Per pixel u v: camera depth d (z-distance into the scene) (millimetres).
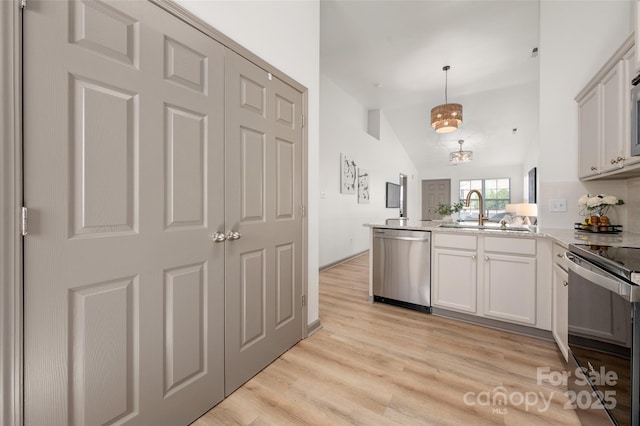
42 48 894
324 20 3295
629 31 2221
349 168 5539
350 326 2447
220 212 1498
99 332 1037
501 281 2324
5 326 831
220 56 1494
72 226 969
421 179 10016
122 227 1099
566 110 2508
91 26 1004
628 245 1504
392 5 3049
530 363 1861
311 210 2316
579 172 2369
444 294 2609
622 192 2299
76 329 982
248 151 1684
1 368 827
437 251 2643
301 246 2184
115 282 1085
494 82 5070
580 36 2443
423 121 7004
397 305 2945
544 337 2197
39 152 893
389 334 2291
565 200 2518
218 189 1485
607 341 1058
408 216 9031
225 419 1388
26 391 874
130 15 1109
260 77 1766
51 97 916
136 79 1131
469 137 7480
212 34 1447
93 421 1023
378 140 6707
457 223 3154
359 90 5422
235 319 1604
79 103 979
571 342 1416
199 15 1396
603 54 2354
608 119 1859
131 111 1121
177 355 1299
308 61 2246
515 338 2209
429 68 4531
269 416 1408
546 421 1366
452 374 1747
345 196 5441
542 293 2170
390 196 7496
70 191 963
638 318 878
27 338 873
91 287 1020
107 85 1049
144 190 1164
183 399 1325
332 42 3764
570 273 1438
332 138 5008
